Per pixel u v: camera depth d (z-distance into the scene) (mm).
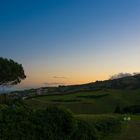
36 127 23500
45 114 25359
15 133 21453
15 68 82312
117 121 52188
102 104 149000
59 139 25328
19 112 23422
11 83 84625
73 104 143125
